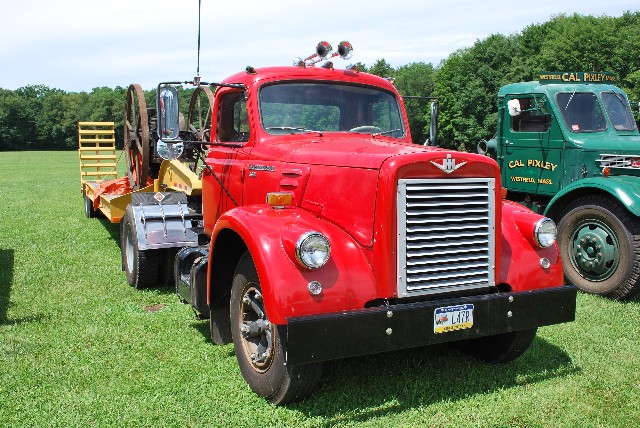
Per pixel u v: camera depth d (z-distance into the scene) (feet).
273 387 11.26
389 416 11.16
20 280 20.90
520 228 12.84
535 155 24.77
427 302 10.80
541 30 157.28
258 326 11.54
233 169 15.35
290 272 10.44
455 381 12.80
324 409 11.40
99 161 41.60
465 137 147.23
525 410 11.43
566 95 24.08
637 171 21.03
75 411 11.21
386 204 10.80
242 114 15.34
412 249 11.00
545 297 11.89
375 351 10.36
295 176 12.95
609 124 23.93
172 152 13.64
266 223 11.38
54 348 14.42
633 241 19.04
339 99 15.67
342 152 12.16
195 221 20.53
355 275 10.89
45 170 88.07
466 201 11.39
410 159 10.83
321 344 9.97
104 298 18.78
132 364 13.46
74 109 286.87
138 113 25.84
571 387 12.48
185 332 15.65
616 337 15.70
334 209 11.88
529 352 14.51
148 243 19.07
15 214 37.37
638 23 137.59
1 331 15.57
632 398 11.96
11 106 268.82
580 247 20.66
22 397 11.76
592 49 131.64
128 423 10.79
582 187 20.58
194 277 14.61
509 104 23.44
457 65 160.35
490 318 11.34
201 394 11.95
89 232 30.78
